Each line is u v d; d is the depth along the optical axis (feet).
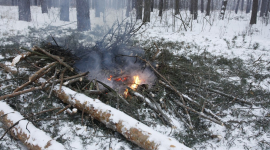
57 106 14.60
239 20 69.51
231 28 53.57
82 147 11.10
